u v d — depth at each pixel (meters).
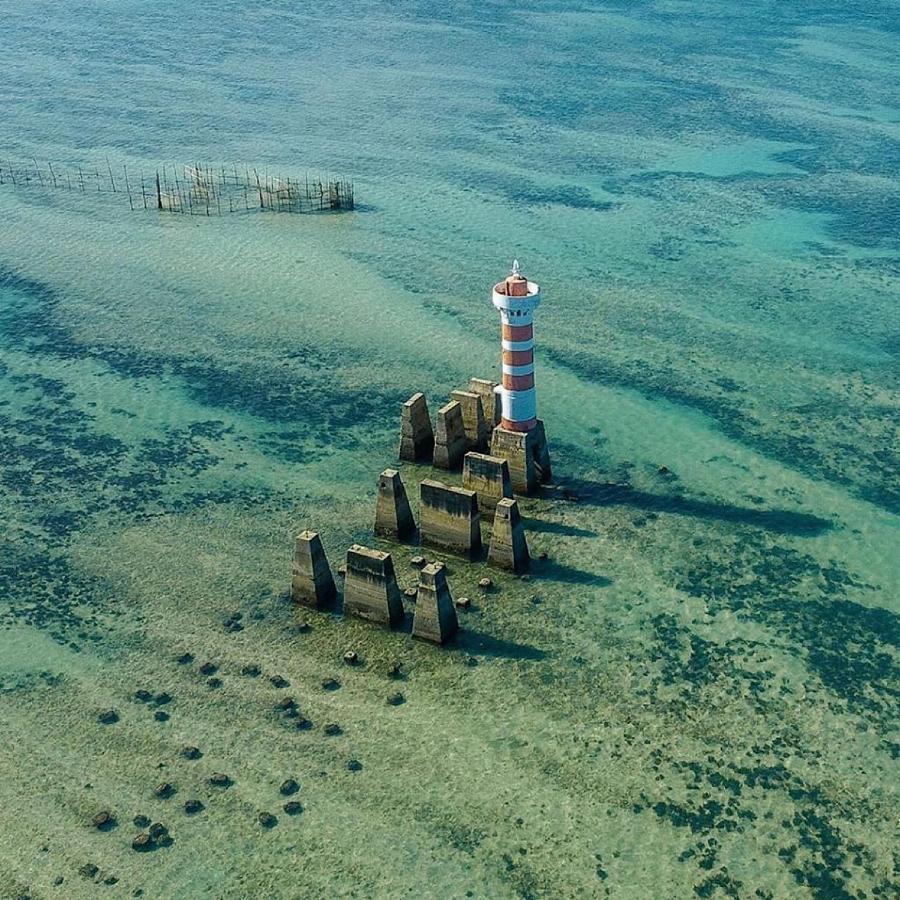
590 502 63.00
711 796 43.94
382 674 49.94
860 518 61.69
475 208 107.88
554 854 41.31
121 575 57.28
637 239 100.44
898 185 112.25
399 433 70.38
